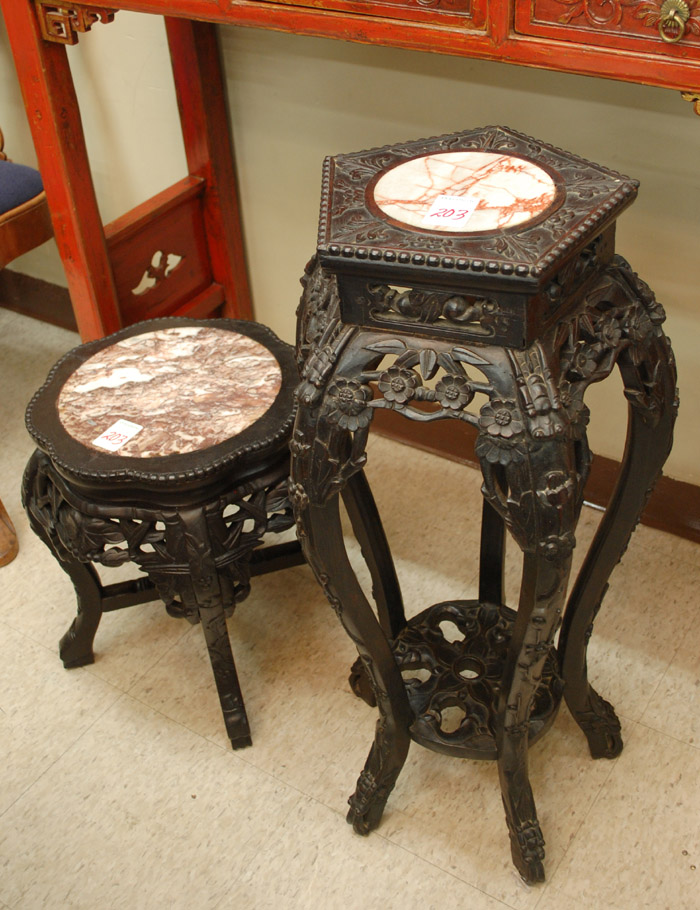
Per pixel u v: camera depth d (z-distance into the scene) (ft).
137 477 3.64
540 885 3.72
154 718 4.44
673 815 3.91
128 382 4.16
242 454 3.73
